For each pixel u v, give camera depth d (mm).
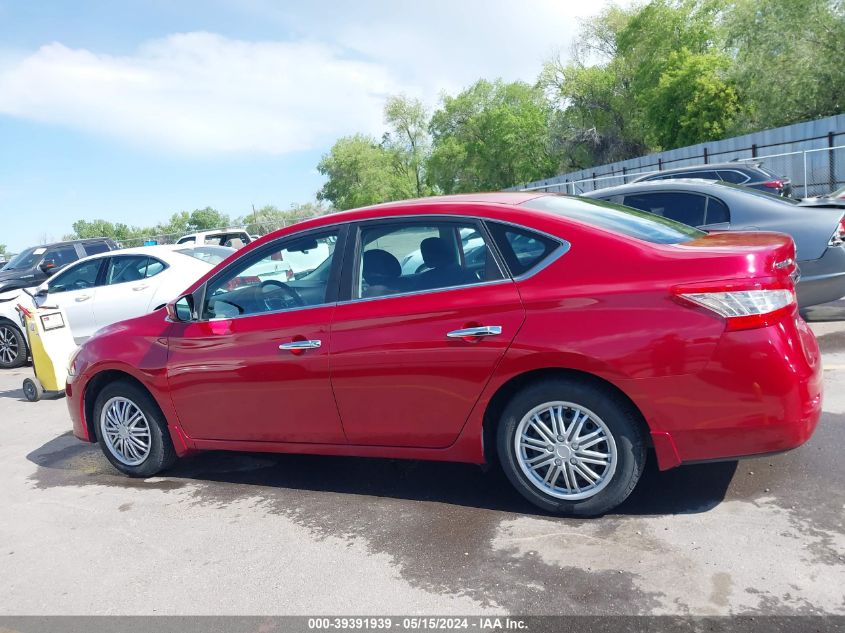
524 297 3406
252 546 3643
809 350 3266
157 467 4793
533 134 57625
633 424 3326
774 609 2650
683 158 29484
